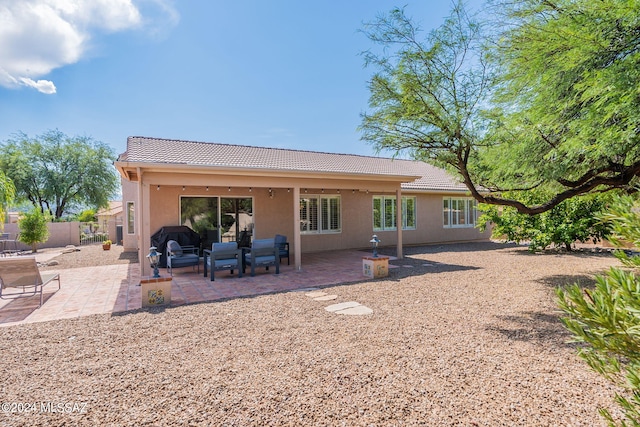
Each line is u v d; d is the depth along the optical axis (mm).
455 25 6582
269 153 16047
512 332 4949
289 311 6219
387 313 6000
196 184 9492
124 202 17125
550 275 9336
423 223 18469
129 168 8984
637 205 1578
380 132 7746
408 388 3379
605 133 3928
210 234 12961
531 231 14203
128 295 7625
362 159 19547
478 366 3842
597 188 7867
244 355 4270
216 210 13109
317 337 4867
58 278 8219
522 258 12844
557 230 13430
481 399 3150
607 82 3518
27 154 25641
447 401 3127
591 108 3922
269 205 14172
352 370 3797
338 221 15969
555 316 5680
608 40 3713
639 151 4789
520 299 6840
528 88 5211
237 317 5895
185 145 14250
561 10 4305
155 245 11320
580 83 3861
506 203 7559
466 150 7219
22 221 17062
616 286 1522
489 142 6852
